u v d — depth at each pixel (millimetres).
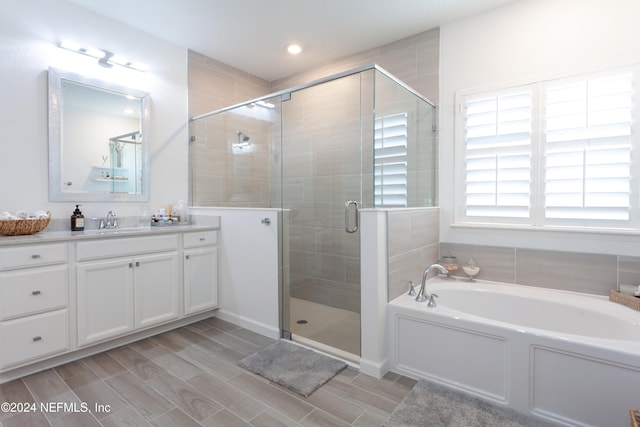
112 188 2900
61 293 2170
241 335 2732
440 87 2967
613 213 2254
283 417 1689
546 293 2408
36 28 2475
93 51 2732
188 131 3471
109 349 2443
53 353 2141
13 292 1975
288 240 2746
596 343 1546
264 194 3209
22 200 2420
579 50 2357
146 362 2254
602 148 2271
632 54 2189
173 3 2658
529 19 2547
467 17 2822
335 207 2781
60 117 2592
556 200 2443
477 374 1849
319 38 3215
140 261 2568
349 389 1944
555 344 1621
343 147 2754
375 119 2512
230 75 3861
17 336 1993
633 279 2211
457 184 2875
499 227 2678
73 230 2539
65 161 2625
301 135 3055
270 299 2715
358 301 2502
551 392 1643
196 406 1775
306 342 2531
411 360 2092
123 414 1707
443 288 2555
